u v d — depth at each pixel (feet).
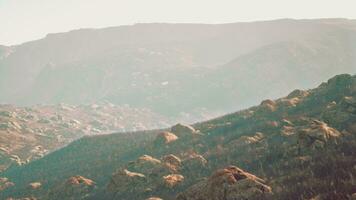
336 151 167.12
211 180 153.17
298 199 118.62
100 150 524.52
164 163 255.29
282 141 239.91
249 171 196.34
